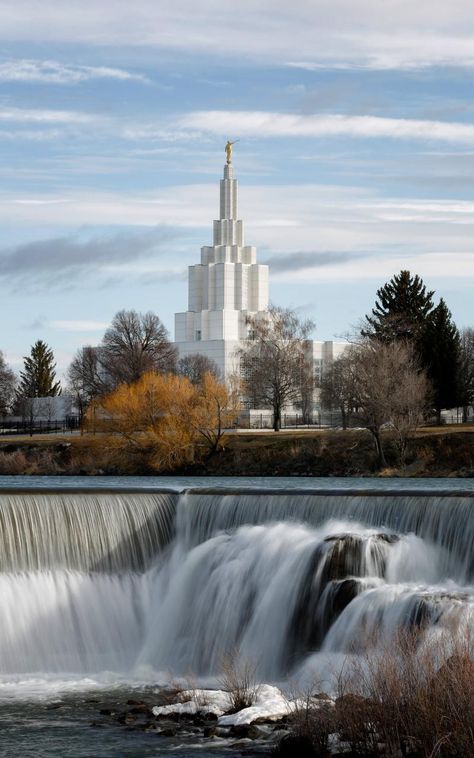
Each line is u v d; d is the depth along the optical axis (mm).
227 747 22172
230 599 32906
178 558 35750
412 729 20219
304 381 131375
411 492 34188
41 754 22359
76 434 150750
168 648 33406
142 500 36312
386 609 28484
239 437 110000
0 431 165375
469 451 99875
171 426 104250
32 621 32656
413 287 143625
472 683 20078
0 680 30344
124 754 22156
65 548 34406
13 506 33688
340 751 20594
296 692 25594
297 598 31344
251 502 36156
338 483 87625
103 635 33625
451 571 32250
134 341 166500
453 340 128875
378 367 104000
